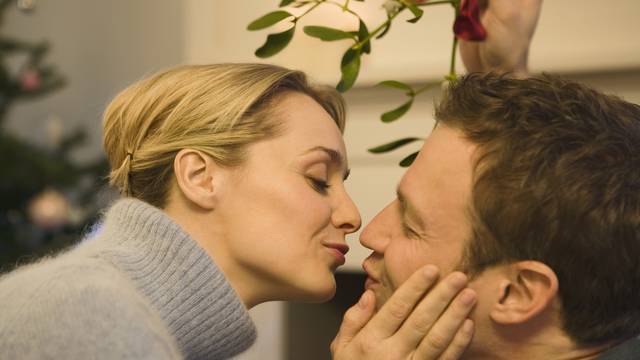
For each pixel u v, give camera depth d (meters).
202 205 1.02
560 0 1.55
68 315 0.87
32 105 3.07
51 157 2.34
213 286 0.98
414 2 1.09
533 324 0.97
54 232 2.31
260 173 1.02
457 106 1.00
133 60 2.81
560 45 1.55
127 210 1.01
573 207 0.93
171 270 0.98
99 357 0.86
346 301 1.75
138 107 1.05
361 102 1.63
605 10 1.52
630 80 1.49
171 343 0.91
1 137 2.24
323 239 1.04
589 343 0.96
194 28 1.82
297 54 1.63
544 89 0.98
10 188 2.25
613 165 0.95
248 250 1.01
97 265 0.94
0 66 2.28
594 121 0.96
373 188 1.62
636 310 0.96
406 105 1.13
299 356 1.74
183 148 1.02
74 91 2.97
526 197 0.94
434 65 1.57
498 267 0.96
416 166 1.01
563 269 0.94
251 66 1.05
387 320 0.99
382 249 1.03
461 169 0.97
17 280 0.93
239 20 1.77
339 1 1.58
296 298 1.04
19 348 0.87
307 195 1.02
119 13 2.85
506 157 0.95
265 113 1.03
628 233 0.94
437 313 0.97
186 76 1.05
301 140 1.03
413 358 0.98
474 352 0.99
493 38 1.12
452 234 0.98
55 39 3.02
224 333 0.99
